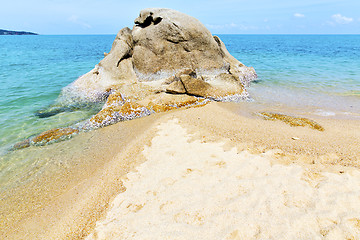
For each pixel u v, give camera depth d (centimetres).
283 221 336
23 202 496
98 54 3909
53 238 393
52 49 5188
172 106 996
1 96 1258
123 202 420
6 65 2453
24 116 977
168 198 411
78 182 549
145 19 1460
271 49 4759
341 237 304
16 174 591
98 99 1209
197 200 397
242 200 385
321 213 345
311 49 4712
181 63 1412
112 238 342
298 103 1073
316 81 1518
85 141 750
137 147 638
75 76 1872
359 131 704
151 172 505
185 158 547
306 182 421
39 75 1892
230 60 1667
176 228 341
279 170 465
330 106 1023
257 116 880
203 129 726
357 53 3644
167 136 688
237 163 504
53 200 496
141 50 1427
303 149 565
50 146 723
